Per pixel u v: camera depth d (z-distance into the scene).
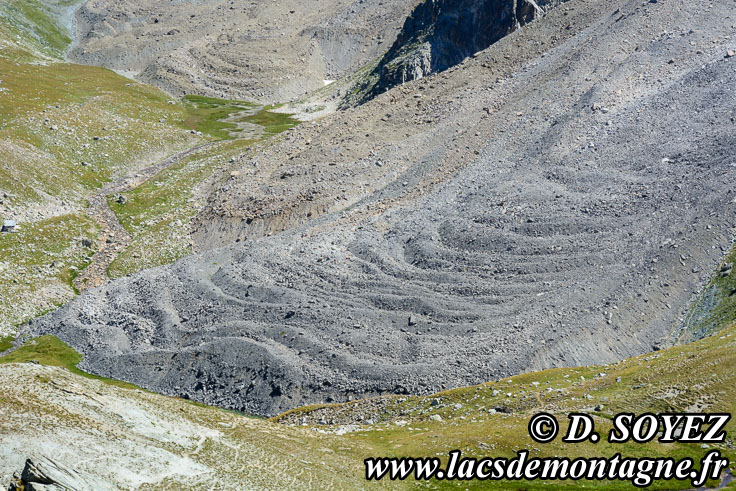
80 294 128.62
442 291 107.81
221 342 102.62
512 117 151.50
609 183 121.69
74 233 152.25
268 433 74.94
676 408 71.12
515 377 87.31
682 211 109.44
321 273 115.44
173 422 71.69
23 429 60.59
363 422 85.00
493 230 117.31
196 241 149.00
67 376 74.94
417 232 123.31
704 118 127.69
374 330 101.50
